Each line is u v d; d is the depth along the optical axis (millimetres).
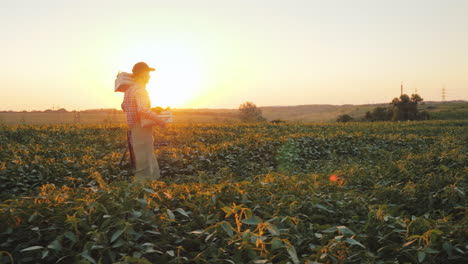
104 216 3453
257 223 3305
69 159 8891
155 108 6855
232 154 10688
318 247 3211
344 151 13352
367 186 6555
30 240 3428
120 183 4688
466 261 3328
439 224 3717
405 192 5500
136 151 6781
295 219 3783
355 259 3219
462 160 8109
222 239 3586
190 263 3371
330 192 5211
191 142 14156
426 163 8211
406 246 3428
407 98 76250
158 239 3605
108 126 18562
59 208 3719
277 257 3268
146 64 6754
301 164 11414
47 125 18078
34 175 7613
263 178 5625
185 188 4734
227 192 4555
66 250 3223
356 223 4086
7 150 9289
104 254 3186
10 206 3609
